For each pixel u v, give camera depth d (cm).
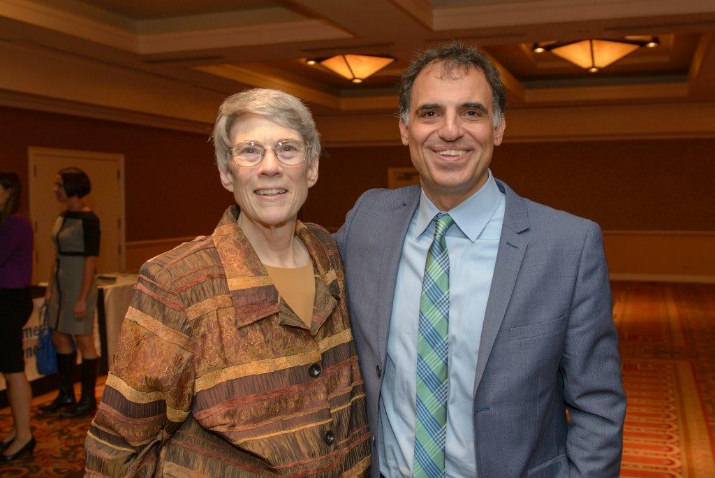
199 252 136
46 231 811
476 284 147
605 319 147
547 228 148
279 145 136
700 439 441
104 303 539
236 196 141
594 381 146
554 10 607
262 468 130
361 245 164
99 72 816
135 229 973
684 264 1235
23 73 714
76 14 650
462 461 146
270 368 134
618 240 1265
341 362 148
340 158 1408
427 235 155
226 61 787
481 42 696
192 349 129
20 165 777
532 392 143
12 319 379
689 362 643
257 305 135
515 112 1270
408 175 1368
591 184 1270
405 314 153
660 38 880
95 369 477
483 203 150
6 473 372
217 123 141
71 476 370
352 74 913
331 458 137
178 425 134
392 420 155
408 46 711
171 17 729
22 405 393
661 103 1190
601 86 1136
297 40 682
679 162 1222
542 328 143
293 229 148
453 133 141
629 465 398
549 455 151
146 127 990
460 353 146
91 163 886
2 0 571
